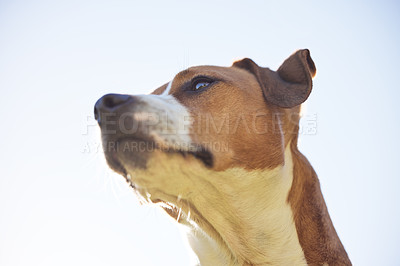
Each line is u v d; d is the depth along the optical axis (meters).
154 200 1.07
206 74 1.06
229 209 1.07
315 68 1.13
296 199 1.08
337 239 1.11
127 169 1.03
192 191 1.06
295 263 1.07
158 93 1.10
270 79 1.09
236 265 1.10
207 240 1.12
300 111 1.12
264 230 1.07
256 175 1.05
